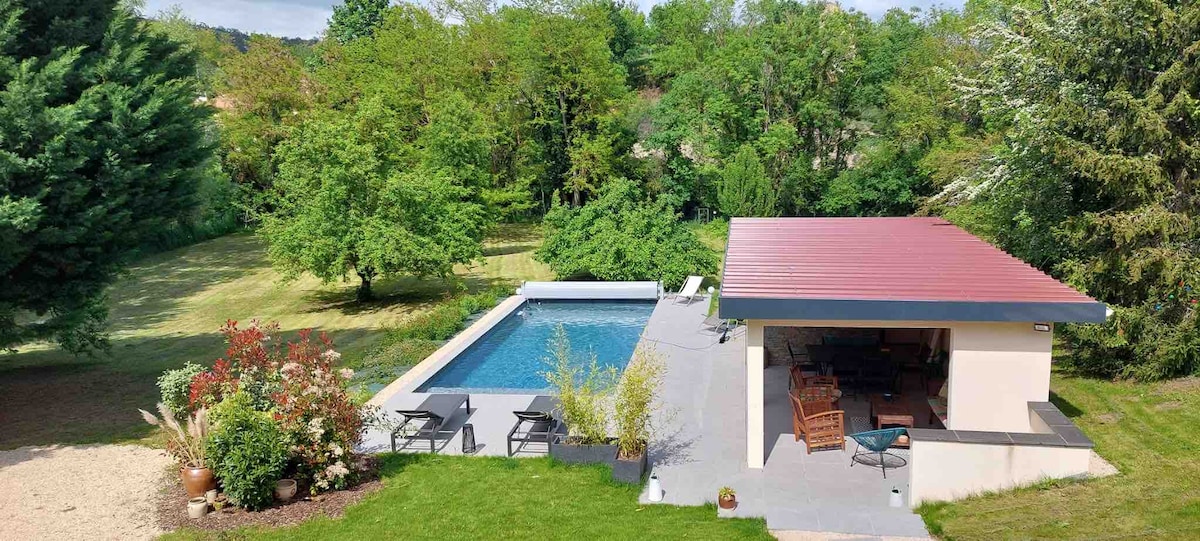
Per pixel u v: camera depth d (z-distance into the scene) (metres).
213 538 7.94
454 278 25.23
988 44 26.94
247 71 37.12
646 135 47.81
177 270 31.64
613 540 7.64
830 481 9.23
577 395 10.45
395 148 31.50
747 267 11.22
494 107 39.12
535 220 44.56
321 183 23.11
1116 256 11.79
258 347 10.24
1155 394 11.08
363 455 10.34
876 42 38.81
